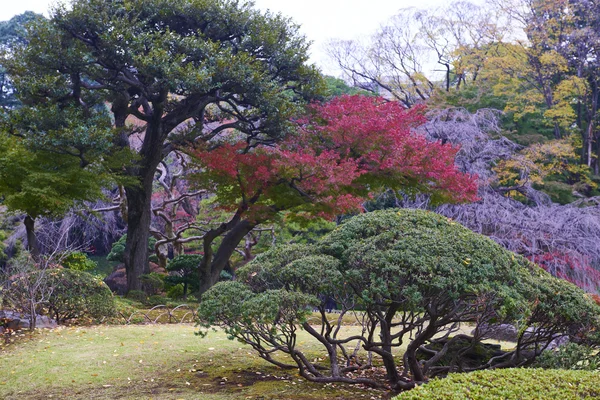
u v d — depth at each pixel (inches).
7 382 267.1
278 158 539.8
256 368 284.7
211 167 538.6
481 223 741.9
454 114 914.7
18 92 543.2
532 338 269.3
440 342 297.0
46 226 861.8
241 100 607.2
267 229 812.0
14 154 494.6
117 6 535.5
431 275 218.2
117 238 1066.1
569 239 713.0
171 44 536.1
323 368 272.7
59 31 515.2
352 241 249.1
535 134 1024.9
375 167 559.5
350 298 259.9
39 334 364.2
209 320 239.0
